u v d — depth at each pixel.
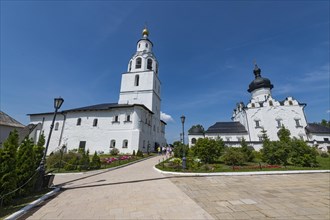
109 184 8.62
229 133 36.69
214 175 10.81
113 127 30.64
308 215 4.75
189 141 37.03
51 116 34.97
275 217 4.61
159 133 41.22
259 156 19.78
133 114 30.20
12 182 5.69
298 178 10.15
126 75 37.47
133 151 25.67
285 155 15.70
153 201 5.92
